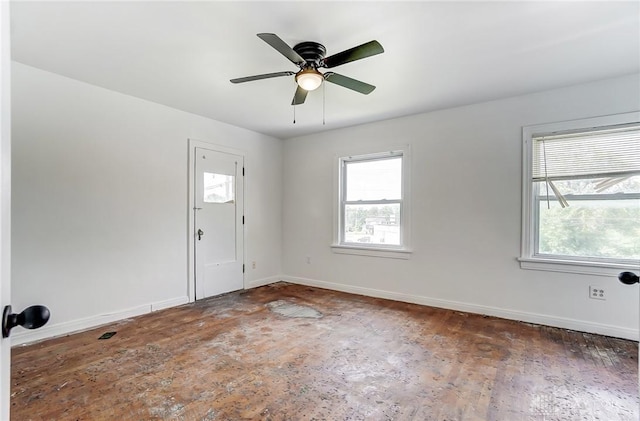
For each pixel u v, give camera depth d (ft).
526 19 6.66
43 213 9.20
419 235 12.82
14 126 8.74
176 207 12.45
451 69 8.92
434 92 10.55
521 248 10.77
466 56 8.20
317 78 7.57
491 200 11.32
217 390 6.59
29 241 8.96
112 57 8.38
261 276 16.19
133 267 11.14
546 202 10.52
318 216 15.90
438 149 12.39
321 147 15.80
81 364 7.63
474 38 7.38
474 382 6.92
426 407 6.07
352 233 15.06
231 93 10.79
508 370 7.42
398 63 8.58
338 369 7.48
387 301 13.17
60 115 9.48
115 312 10.66
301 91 8.60
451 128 12.12
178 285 12.53
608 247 9.63
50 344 8.73
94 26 6.98
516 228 10.87
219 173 14.07
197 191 13.16
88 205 10.06
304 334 9.59
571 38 7.34
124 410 5.93
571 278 9.95
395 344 8.87
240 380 6.98
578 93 9.90
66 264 9.61
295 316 11.25
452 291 12.08
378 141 13.92
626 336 9.15
